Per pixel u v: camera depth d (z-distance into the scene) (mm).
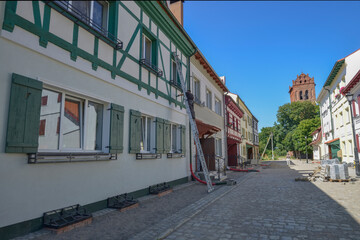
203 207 6461
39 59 4484
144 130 8477
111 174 6309
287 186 10758
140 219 5312
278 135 65375
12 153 3914
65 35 5062
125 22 7246
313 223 5066
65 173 4922
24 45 4191
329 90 26922
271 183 11977
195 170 12633
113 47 6617
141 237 4148
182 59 11945
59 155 4719
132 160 7266
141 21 8203
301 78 79125
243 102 30047
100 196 5883
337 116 24359
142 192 7707
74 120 5527
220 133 18562
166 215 5660
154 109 8867
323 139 32594
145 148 8430
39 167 4379
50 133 4840
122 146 6695
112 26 6699
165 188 8797
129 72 7344
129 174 7074
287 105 64438
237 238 4238
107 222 5039
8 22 3938
